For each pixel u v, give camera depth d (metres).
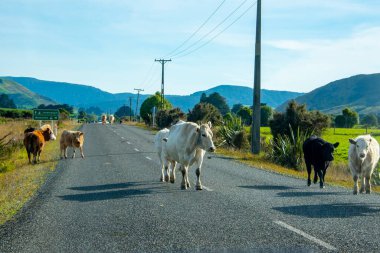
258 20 24.73
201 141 11.16
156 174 15.17
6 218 8.55
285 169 19.36
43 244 6.65
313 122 27.17
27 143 19.16
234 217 8.34
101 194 11.05
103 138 37.97
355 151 11.61
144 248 6.37
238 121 31.42
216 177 14.59
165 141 12.57
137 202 9.93
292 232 7.21
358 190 12.33
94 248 6.41
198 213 8.72
